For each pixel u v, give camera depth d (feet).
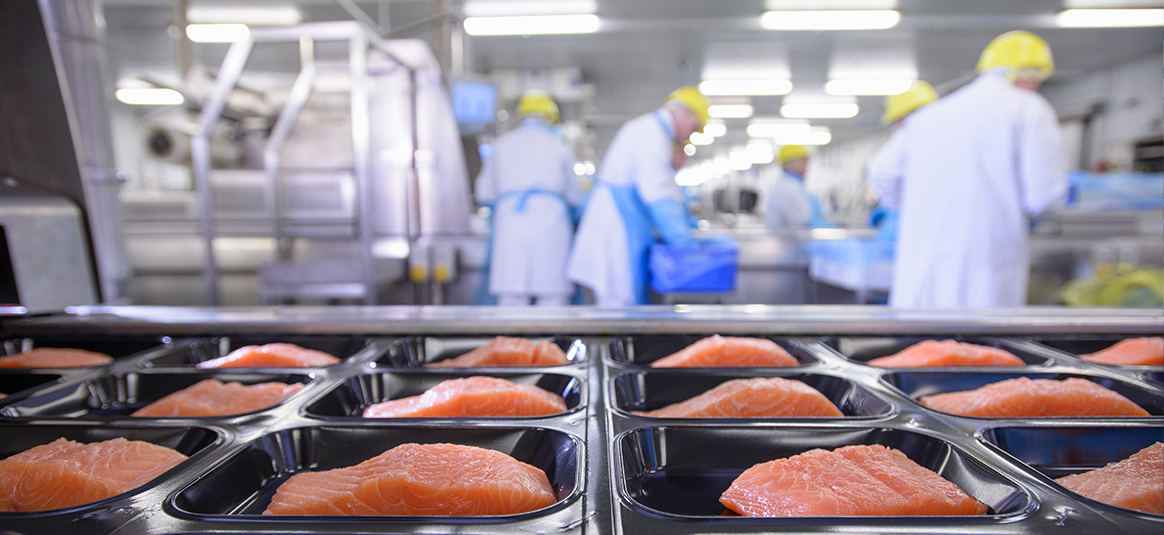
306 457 2.37
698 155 46.29
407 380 3.17
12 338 3.81
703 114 9.55
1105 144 21.31
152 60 21.65
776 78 23.08
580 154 23.75
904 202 8.38
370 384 3.13
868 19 16.58
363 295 8.96
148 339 3.84
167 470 2.03
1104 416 2.58
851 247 10.87
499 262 11.12
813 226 15.81
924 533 1.55
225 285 11.28
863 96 26.13
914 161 8.18
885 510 1.86
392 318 3.99
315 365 3.42
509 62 21.42
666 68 21.94
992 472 1.97
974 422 2.41
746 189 28.43
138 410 3.07
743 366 3.33
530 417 2.48
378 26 18.90
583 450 2.12
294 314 4.14
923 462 2.25
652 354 3.86
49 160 3.50
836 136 36.99
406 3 17.46
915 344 3.75
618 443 2.18
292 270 8.89
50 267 3.57
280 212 10.38
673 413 2.79
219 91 9.12
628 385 3.08
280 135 10.16
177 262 11.32
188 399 2.79
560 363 3.48
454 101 12.62
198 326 3.91
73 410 2.90
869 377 3.05
